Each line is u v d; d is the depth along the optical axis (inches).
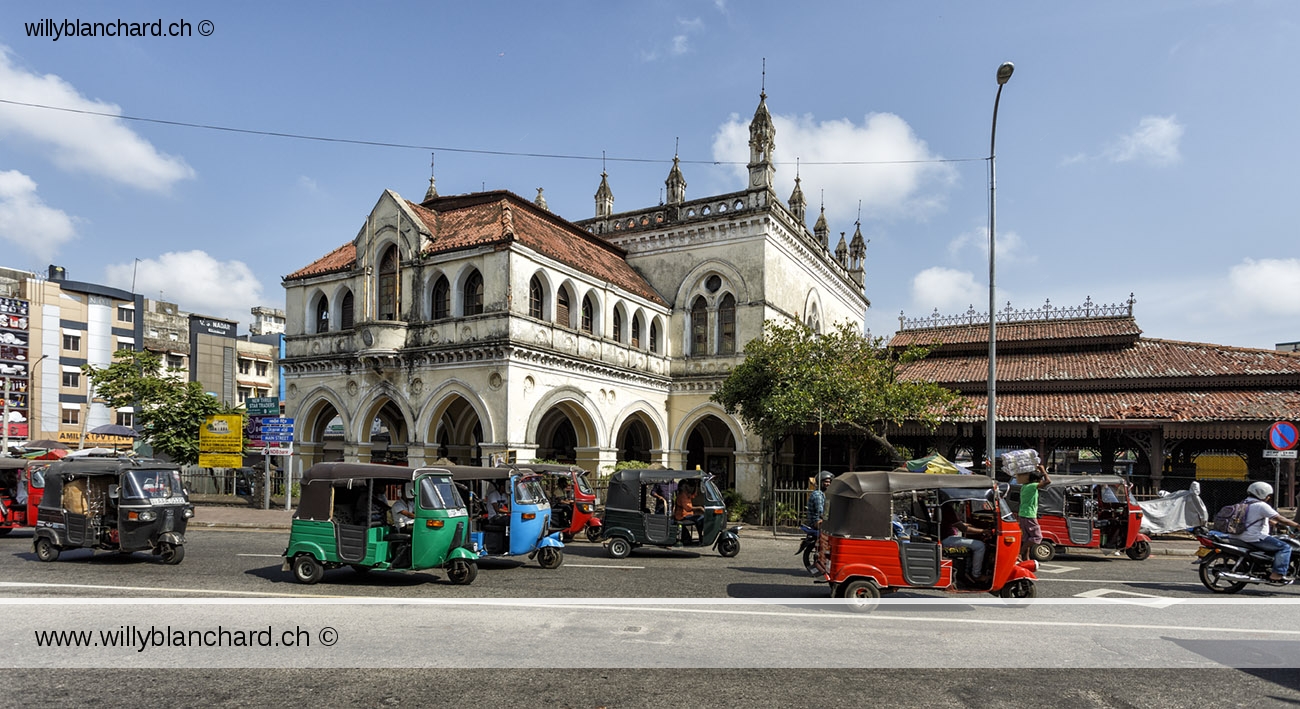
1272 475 991.6
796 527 907.4
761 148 1154.0
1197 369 943.0
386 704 255.9
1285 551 463.5
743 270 1145.4
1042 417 925.2
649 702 259.1
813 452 1254.3
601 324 1049.5
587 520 746.8
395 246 1014.4
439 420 966.4
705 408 1163.9
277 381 2556.6
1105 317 1133.7
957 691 275.0
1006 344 1149.7
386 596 444.5
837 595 423.2
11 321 1968.5
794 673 293.9
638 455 1352.1
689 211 1221.7
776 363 899.4
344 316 1068.5
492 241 901.2
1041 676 294.5
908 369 1159.6
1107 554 692.1
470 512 553.6
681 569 568.4
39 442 1359.5
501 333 879.1
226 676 287.3
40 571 535.5
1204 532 495.5
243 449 1226.6
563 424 1317.7
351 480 486.9
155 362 1333.7
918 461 745.0
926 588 408.2
